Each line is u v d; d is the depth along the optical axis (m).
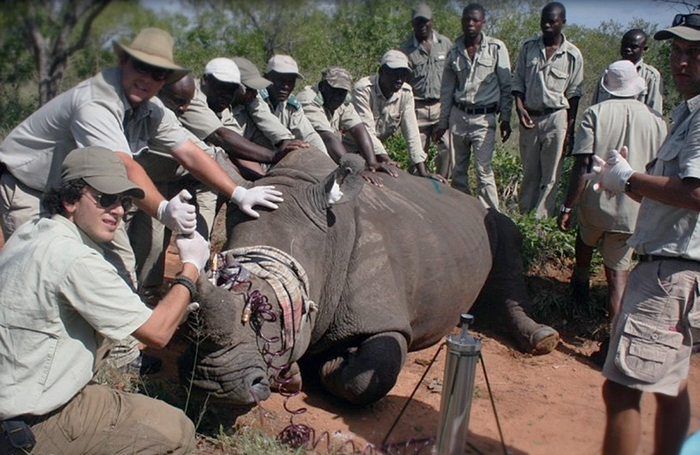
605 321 7.95
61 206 4.25
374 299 5.86
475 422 5.75
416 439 5.41
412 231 6.53
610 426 4.72
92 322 4.13
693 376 6.89
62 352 4.16
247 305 4.72
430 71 10.65
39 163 5.16
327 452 5.09
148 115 5.39
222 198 7.55
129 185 4.23
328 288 5.73
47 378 4.12
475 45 9.89
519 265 7.95
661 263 4.64
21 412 4.07
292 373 5.36
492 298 7.86
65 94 5.04
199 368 4.64
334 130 8.36
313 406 5.78
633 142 7.01
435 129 10.66
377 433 5.47
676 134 4.73
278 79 7.55
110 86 4.98
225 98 6.71
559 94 9.55
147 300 6.87
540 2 15.07
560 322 8.05
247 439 4.96
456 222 7.23
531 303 8.08
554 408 6.12
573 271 8.27
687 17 4.76
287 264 5.20
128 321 4.16
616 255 7.25
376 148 8.76
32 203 5.26
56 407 4.18
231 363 4.63
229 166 6.01
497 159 11.51
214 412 5.23
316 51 12.95
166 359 6.27
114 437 4.38
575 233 9.10
